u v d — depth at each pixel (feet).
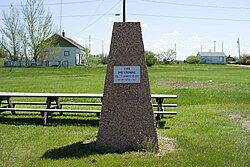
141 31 22.68
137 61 22.57
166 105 35.01
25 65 202.80
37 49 209.15
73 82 91.97
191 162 19.34
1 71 148.56
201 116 36.17
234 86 72.69
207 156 20.61
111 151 22.06
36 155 21.04
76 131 28.43
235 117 35.81
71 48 252.01
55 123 31.86
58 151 21.88
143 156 20.72
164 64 291.99
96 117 35.01
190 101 48.75
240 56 372.17
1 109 33.09
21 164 19.19
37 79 106.93
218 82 89.10
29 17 204.54
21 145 23.40
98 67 192.34
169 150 22.29
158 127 30.07
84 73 144.36
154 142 22.22
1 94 34.71
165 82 90.33
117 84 22.56
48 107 33.50
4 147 22.81
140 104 22.48
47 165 18.97
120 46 22.59
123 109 22.48
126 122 22.44
